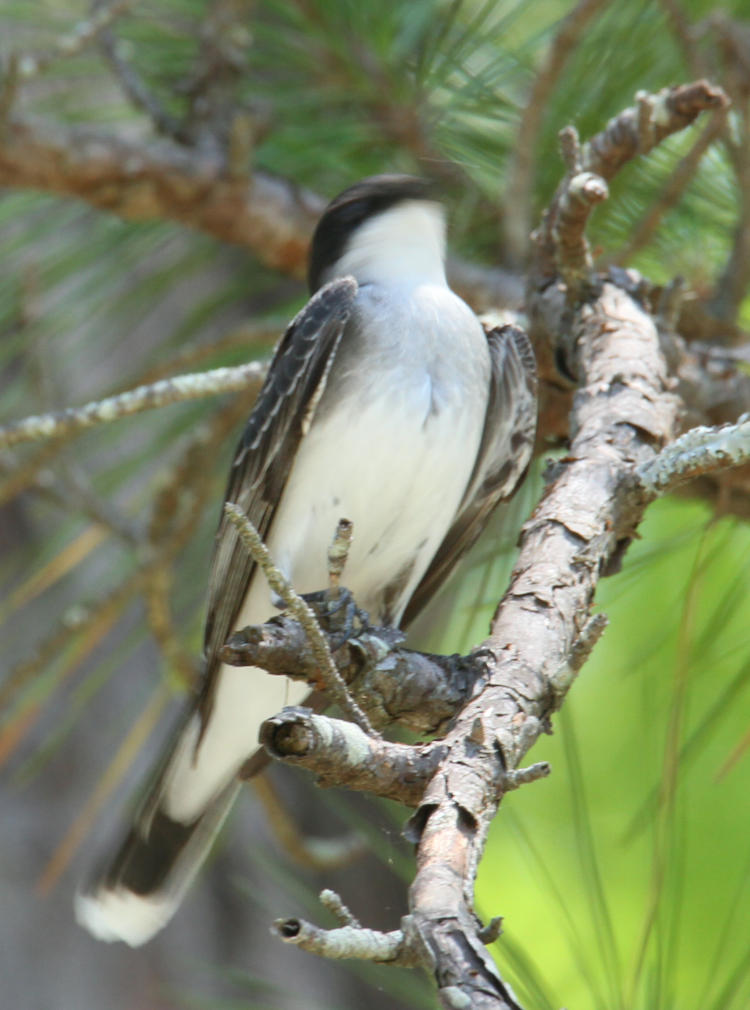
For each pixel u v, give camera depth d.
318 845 6.77
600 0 4.97
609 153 4.98
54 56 5.86
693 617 5.53
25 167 6.15
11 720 6.67
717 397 5.45
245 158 6.16
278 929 2.46
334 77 6.38
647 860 5.92
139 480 7.87
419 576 5.61
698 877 6.37
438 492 5.34
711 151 6.09
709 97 4.71
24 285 6.52
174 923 7.27
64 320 6.84
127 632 8.00
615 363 4.67
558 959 5.84
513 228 5.68
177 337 7.05
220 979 7.14
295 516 5.32
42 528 7.98
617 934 5.73
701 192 6.14
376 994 7.18
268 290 7.73
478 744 3.04
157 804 5.80
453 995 2.35
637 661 6.00
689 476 4.00
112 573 7.74
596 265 5.93
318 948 2.45
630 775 6.41
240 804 7.60
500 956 4.12
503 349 5.46
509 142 6.14
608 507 3.98
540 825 6.38
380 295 5.42
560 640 3.55
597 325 4.91
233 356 7.04
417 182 5.82
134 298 6.89
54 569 6.90
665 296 5.07
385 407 5.24
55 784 7.62
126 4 5.87
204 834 5.81
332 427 5.27
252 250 6.55
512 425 5.50
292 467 5.29
